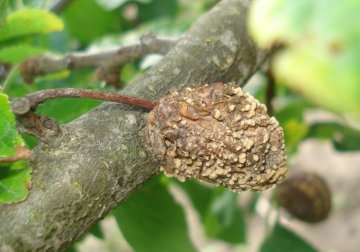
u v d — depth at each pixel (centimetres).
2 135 10
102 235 20
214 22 14
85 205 10
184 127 12
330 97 5
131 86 13
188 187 24
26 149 10
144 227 18
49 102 15
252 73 15
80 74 25
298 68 5
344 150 23
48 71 19
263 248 22
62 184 10
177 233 19
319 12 5
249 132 12
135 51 18
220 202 24
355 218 52
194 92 12
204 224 26
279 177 12
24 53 16
